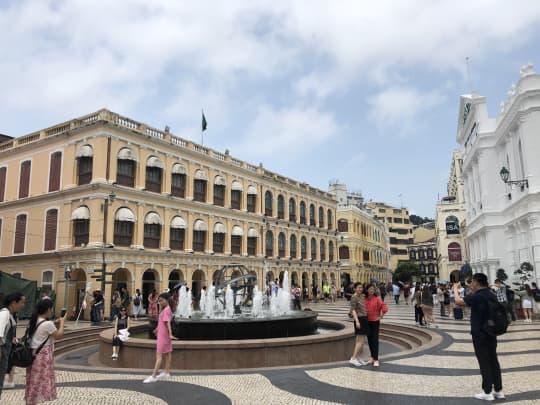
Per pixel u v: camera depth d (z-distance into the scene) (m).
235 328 14.37
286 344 12.31
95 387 9.46
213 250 40.88
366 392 8.48
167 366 10.39
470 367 10.59
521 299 22.33
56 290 31.39
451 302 26.67
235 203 44.38
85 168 31.81
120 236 31.69
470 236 41.56
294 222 53.81
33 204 34.03
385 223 97.31
